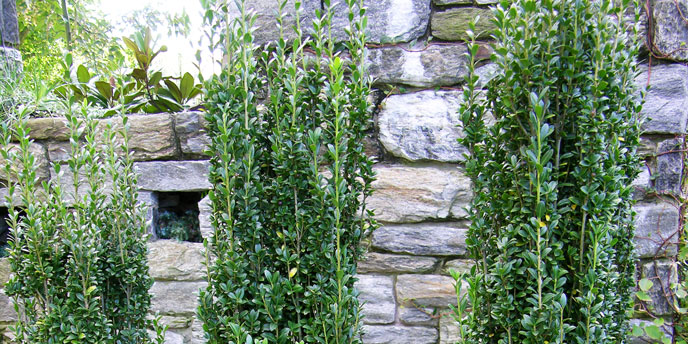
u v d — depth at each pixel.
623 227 1.48
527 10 1.15
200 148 2.12
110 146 1.57
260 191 1.33
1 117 2.20
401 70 2.00
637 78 1.93
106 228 1.58
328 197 1.31
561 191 1.25
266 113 1.40
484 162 1.33
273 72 1.41
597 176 1.18
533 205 1.21
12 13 2.47
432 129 2.00
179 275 2.17
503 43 1.25
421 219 2.05
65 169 2.15
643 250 2.00
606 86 1.19
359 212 2.06
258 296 1.34
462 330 1.32
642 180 1.98
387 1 1.97
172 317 2.19
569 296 1.28
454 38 1.98
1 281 2.22
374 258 2.11
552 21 1.15
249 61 1.34
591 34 1.17
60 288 1.53
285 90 1.40
